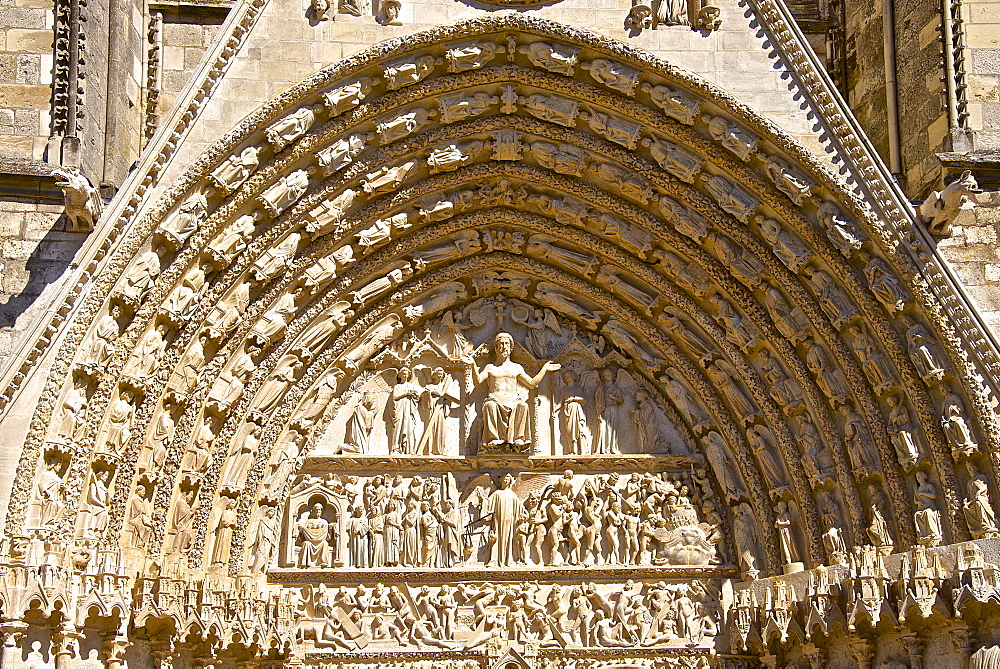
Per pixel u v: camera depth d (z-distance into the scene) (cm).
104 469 1739
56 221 1761
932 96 1909
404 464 2039
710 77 1903
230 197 1847
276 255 1909
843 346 1902
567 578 2014
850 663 1841
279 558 1989
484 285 2109
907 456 1819
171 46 2117
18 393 1673
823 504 1920
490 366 2088
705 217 1972
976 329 1788
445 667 1952
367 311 2052
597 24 1925
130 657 1725
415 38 1884
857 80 2123
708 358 2028
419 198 2025
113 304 1750
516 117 1997
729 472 2031
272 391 1950
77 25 1811
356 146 1920
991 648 1672
